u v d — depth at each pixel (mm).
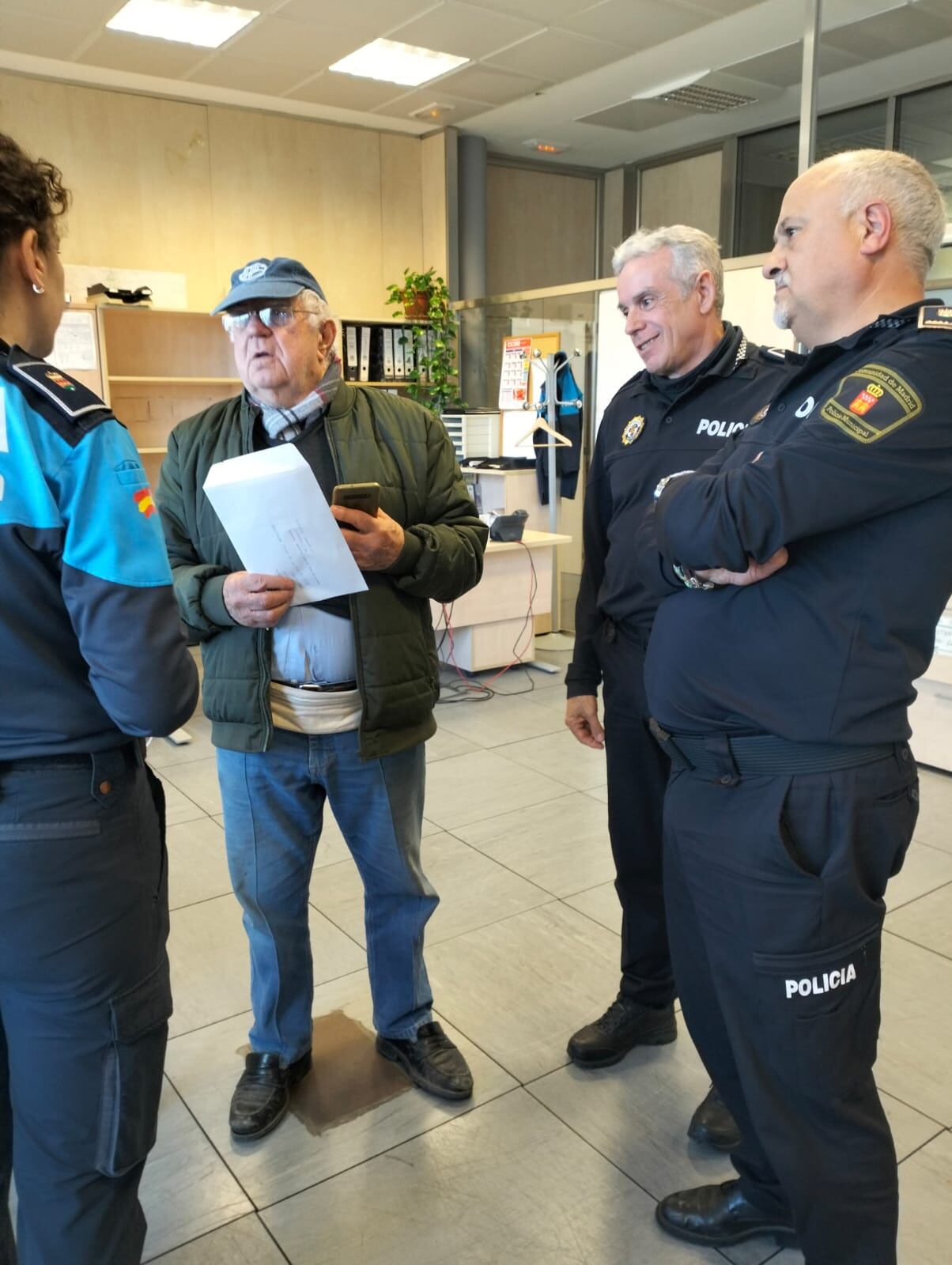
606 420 1928
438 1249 1526
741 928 1244
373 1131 1789
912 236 1160
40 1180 1086
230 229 6125
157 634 1007
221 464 1469
